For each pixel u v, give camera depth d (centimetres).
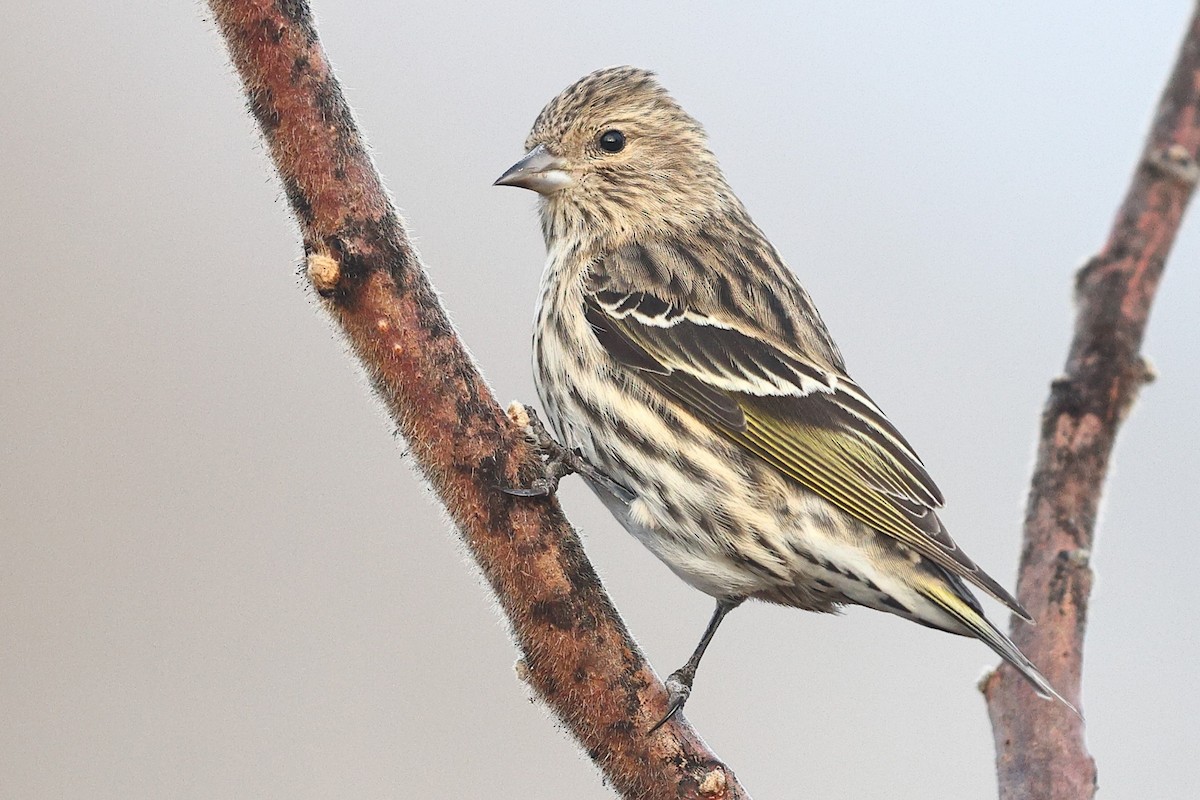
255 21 543
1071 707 581
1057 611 605
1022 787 568
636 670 610
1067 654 595
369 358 586
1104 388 638
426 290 590
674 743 606
